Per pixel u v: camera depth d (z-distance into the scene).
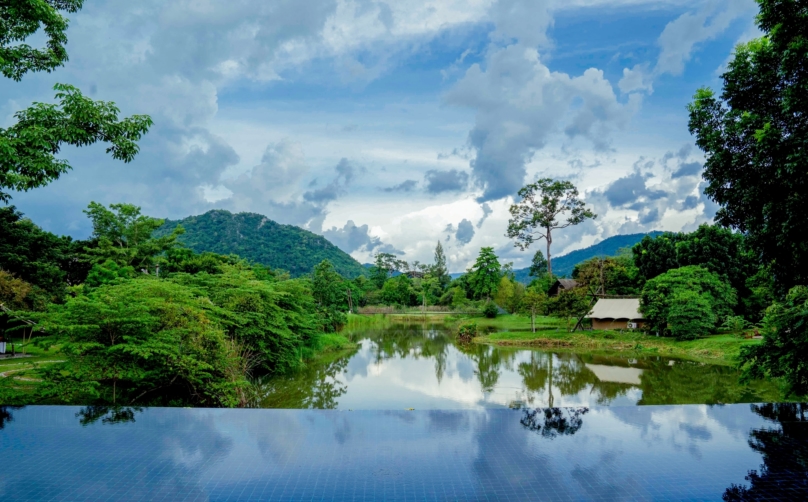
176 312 9.86
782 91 5.94
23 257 24.38
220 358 10.70
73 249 32.56
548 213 57.34
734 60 6.57
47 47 8.60
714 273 30.14
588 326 37.62
